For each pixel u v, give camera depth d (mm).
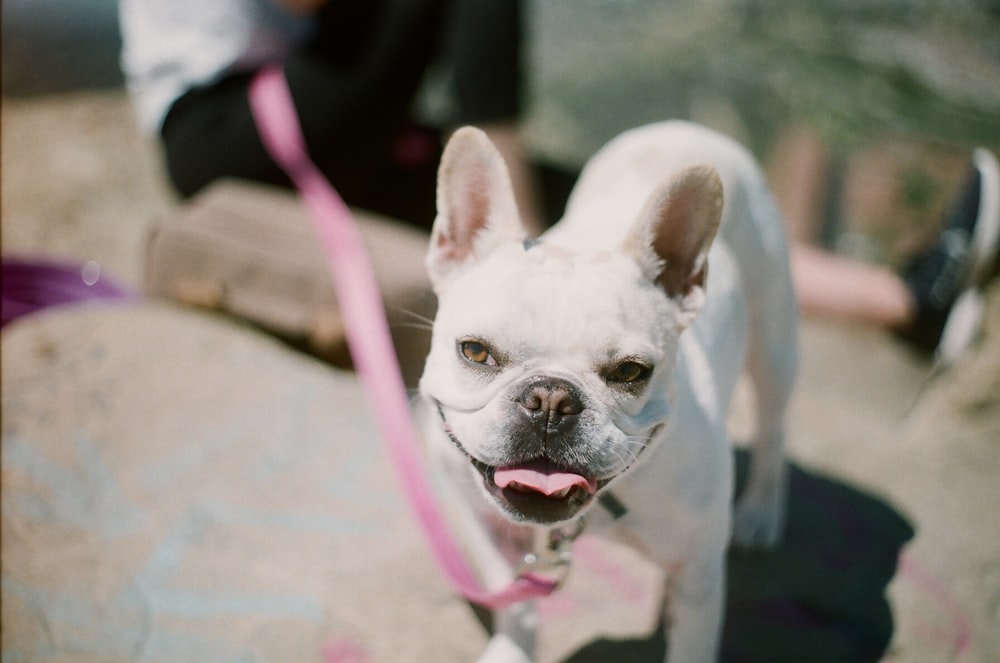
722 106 1899
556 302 602
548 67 2068
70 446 916
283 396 1007
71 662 739
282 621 784
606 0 2371
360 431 982
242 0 1249
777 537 881
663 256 648
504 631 724
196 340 1062
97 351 1027
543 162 1563
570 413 588
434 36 1261
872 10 2170
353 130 1269
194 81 1285
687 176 621
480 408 610
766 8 2236
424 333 1062
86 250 1492
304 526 873
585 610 816
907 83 1916
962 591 848
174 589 803
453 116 1272
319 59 1273
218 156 1256
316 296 1098
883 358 1378
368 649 771
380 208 1432
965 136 1769
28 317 1180
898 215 1660
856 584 848
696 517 653
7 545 819
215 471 915
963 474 986
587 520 679
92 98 1964
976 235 1320
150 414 963
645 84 2010
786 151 1812
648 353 603
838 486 963
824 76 1968
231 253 1120
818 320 1440
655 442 625
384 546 859
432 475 954
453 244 665
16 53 2002
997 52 1957
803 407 1085
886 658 788
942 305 1353
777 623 811
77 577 802
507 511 611
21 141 1785
